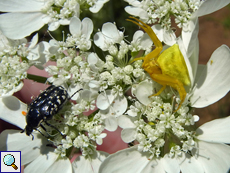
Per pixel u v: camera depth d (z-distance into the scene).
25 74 0.05
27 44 0.05
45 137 0.05
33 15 0.05
